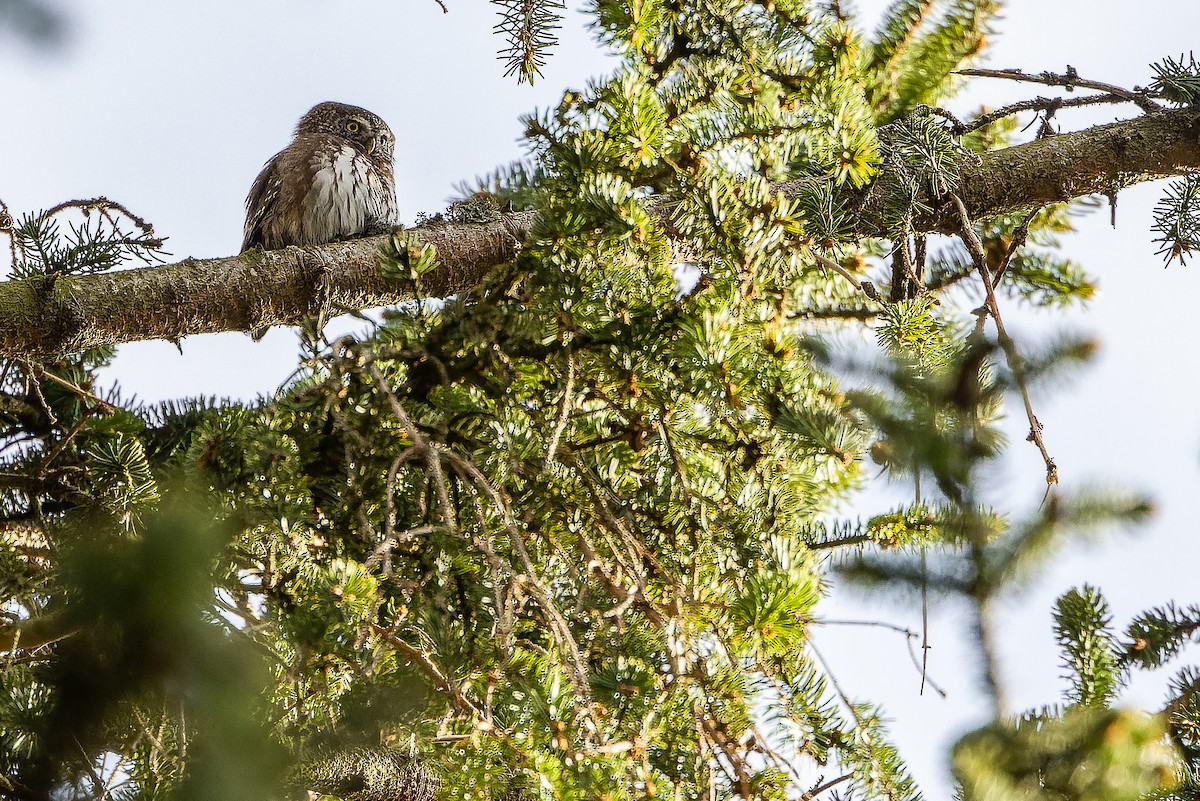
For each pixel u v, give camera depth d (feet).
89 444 23.27
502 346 22.26
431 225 25.39
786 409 18.71
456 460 18.30
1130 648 17.88
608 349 21.38
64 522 20.51
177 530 9.40
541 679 16.62
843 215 22.59
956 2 27.86
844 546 22.45
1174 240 25.84
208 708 9.73
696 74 23.66
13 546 19.66
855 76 24.00
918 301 21.44
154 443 25.67
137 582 9.16
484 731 15.84
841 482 24.45
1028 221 27.22
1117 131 27.89
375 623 16.76
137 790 11.62
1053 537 12.16
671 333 20.94
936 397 12.62
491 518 19.70
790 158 22.59
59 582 9.45
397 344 22.04
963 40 27.86
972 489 12.31
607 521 20.27
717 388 19.51
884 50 28.22
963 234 24.41
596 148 21.53
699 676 18.39
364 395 21.17
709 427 21.62
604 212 20.90
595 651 19.72
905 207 24.77
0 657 14.62
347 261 24.53
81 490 22.06
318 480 21.50
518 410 21.25
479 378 22.68
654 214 23.06
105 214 23.38
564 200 21.76
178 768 10.94
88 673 9.36
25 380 23.90
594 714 15.53
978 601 12.34
